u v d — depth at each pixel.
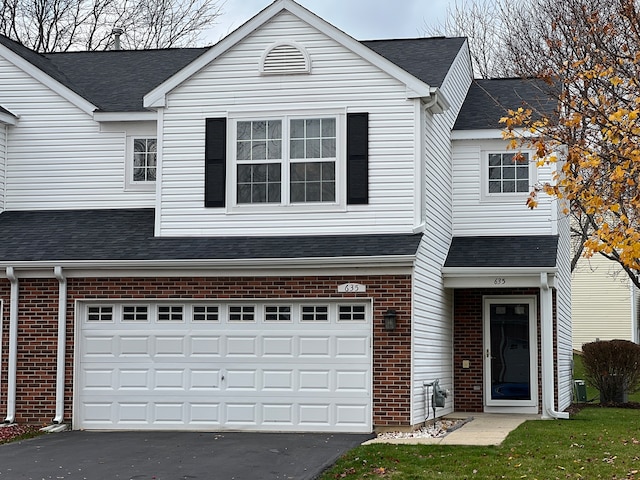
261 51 19.17
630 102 14.26
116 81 23.67
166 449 15.34
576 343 39.38
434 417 18.00
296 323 17.95
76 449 15.45
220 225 19.08
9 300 18.91
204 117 19.30
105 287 18.56
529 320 21.77
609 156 12.61
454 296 22.14
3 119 21.09
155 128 21.33
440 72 21.31
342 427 17.53
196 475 12.99
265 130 19.09
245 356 18.06
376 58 18.69
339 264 17.58
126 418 18.28
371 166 18.62
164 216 19.28
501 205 22.31
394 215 18.44
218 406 18.03
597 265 39.44
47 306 18.72
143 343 18.41
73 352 18.52
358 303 17.75
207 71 19.36
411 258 17.28
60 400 18.41
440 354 20.30
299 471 13.21
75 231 19.94
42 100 21.56
